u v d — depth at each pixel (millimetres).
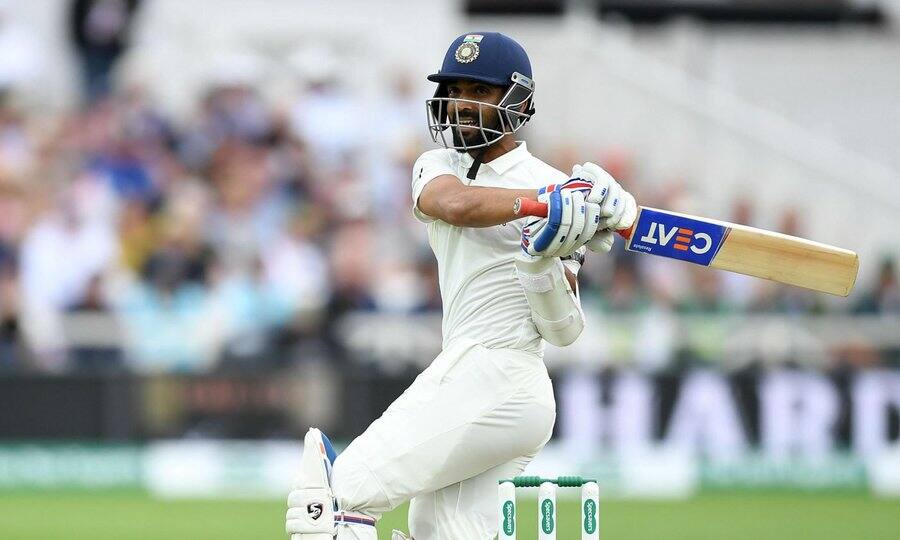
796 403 37312
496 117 13742
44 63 50781
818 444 37281
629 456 37031
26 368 37969
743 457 37344
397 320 39344
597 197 12484
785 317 39031
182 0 51250
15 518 31766
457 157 14156
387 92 50281
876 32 53156
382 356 38906
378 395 36969
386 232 45750
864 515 32469
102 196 45500
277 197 46094
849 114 52094
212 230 44594
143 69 50500
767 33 53000
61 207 44906
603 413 37094
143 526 30172
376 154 48875
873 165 50812
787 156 49406
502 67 13578
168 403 37438
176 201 45250
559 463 36969
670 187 47344
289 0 51375
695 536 28391
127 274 42844
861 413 37344
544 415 13680
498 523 12875
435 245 14125
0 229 43719
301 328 39031
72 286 43406
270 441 37219
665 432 37156
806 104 52188
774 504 34969
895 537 28359
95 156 46812
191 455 37344
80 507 34062
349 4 51469
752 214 47281
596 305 39500
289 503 13438
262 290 41656
